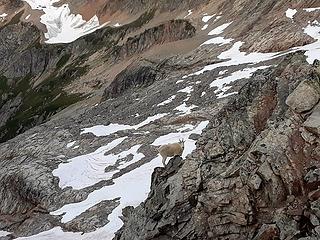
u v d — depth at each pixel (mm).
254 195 16281
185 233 17891
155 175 22188
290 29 60031
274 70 20125
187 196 18812
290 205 15242
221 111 21016
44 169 43531
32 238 31984
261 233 15094
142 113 50688
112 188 34875
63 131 53469
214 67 57250
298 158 15742
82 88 108688
